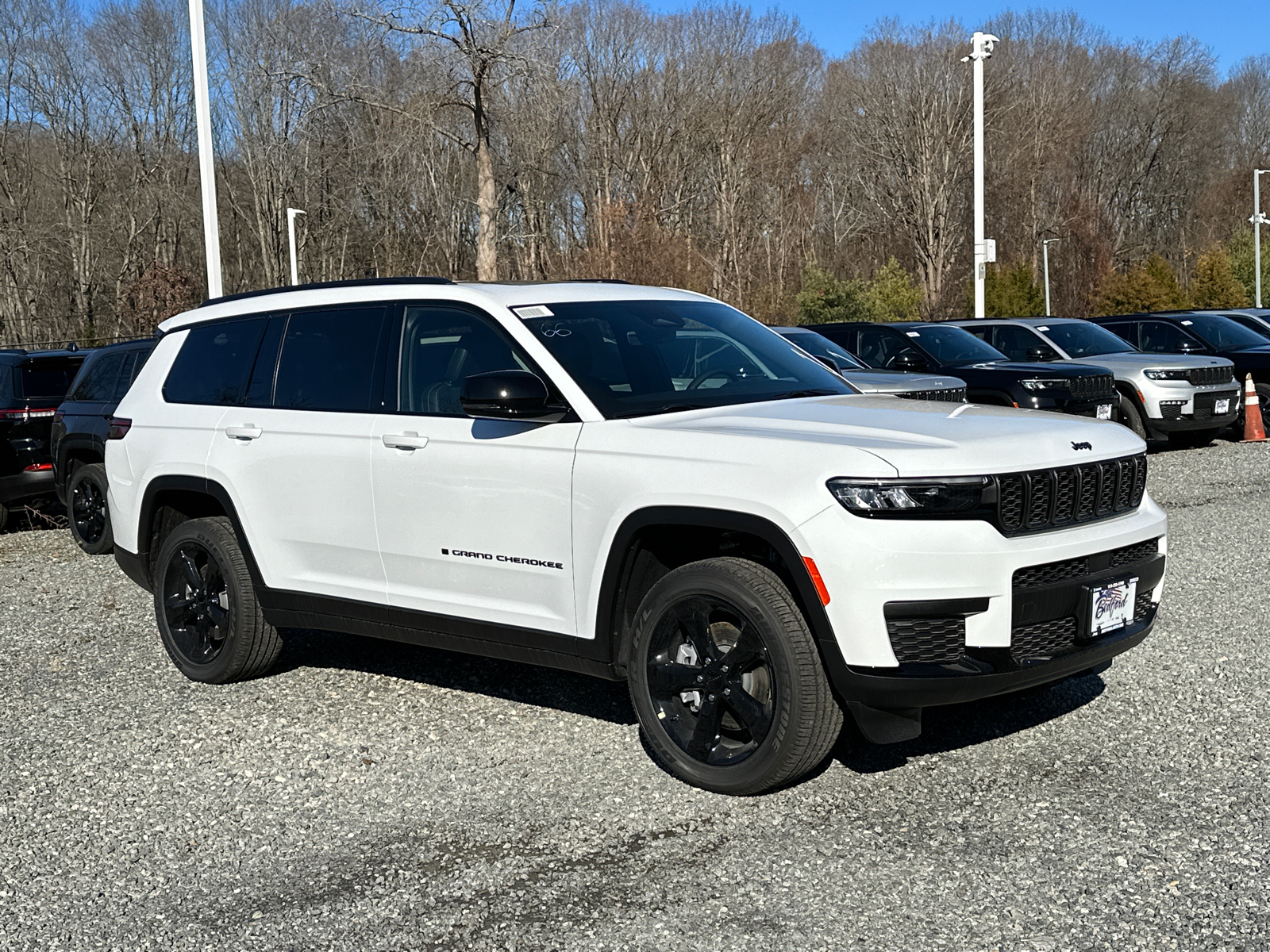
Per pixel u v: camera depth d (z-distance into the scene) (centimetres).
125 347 1045
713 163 5544
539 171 4494
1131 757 461
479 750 496
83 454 1052
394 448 518
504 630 492
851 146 6556
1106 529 439
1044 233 6506
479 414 466
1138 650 605
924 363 1197
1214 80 7575
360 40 3412
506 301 510
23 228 5125
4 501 1094
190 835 425
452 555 503
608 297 542
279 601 571
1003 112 6512
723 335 551
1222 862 368
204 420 602
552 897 365
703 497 425
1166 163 7444
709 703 440
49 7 5162
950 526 399
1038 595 411
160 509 637
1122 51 7650
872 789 438
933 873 370
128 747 520
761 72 5703
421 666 626
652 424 456
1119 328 1830
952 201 6575
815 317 4053
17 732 544
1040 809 414
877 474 398
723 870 378
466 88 3322
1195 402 1421
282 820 434
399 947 339
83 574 924
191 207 5441
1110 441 454
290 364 577
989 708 524
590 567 459
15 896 383
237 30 5162
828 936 335
